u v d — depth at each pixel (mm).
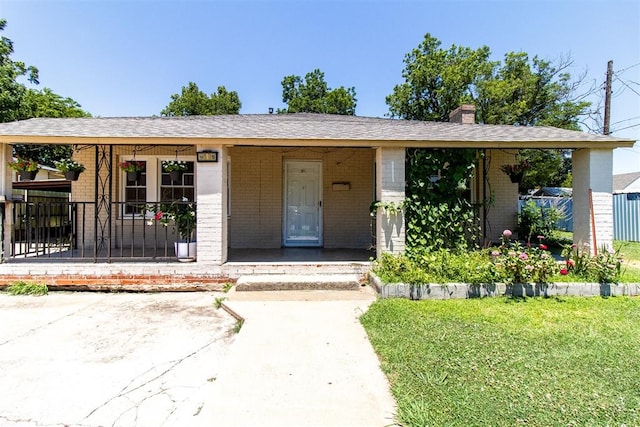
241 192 8328
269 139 5621
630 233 12422
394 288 4852
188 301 5070
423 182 6152
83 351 3260
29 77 17375
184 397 2467
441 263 5254
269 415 2156
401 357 2930
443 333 3490
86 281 5570
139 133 5660
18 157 7199
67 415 2229
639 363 2814
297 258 6684
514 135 6426
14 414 2230
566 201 14281
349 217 8523
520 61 20859
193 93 30000
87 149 7914
